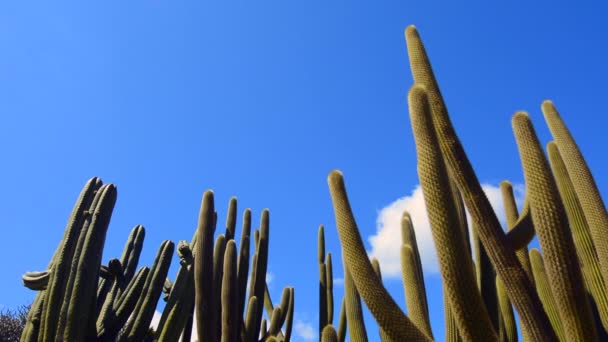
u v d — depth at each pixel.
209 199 5.45
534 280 3.70
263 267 7.13
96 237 6.25
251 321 6.37
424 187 2.60
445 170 2.60
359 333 4.15
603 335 2.95
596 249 3.01
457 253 2.48
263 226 7.40
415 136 2.72
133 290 6.71
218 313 5.92
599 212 3.05
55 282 5.94
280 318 7.12
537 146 2.71
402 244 4.03
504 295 4.65
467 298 2.46
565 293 2.45
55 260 6.20
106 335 6.39
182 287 6.51
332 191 3.27
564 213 2.55
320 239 7.91
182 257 6.77
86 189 6.75
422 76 3.14
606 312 2.96
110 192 6.64
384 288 2.92
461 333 2.52
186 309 6.41
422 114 2.72
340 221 3.14
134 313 6.55
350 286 4.35
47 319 5.75
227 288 5.54
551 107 3.56
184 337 6.88
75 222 6.40
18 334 13.68
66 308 5.81
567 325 2.46
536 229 2.59
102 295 7.41
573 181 3.23
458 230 2.51
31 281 6.29
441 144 2.84
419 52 3.25
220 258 6.18
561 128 3.43
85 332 5.85
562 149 3.36
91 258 6.12
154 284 6.65
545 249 2.53
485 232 2.70
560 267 2.47
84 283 5.96
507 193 4.24
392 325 2.81
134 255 8.26
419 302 3.69
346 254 3.05
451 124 2.90
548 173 2.63
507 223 4.14
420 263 4.36
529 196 2.65
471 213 2.75
